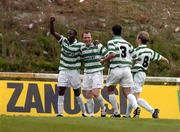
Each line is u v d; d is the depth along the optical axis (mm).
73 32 41812
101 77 41906
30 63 60562
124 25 70688
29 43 63219
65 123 30703
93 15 71812
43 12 69938
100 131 27844
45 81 49750
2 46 61969
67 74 42250
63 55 42312
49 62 61500
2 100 46906
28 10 69750
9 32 64375
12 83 47469
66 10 71562
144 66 41375
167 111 50344
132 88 41094
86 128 28734
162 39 69500
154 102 50281
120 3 76562
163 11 76875
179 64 65625
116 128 29156
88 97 42188
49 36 64750
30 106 47312
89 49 41531
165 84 56125
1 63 59469
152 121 33812
